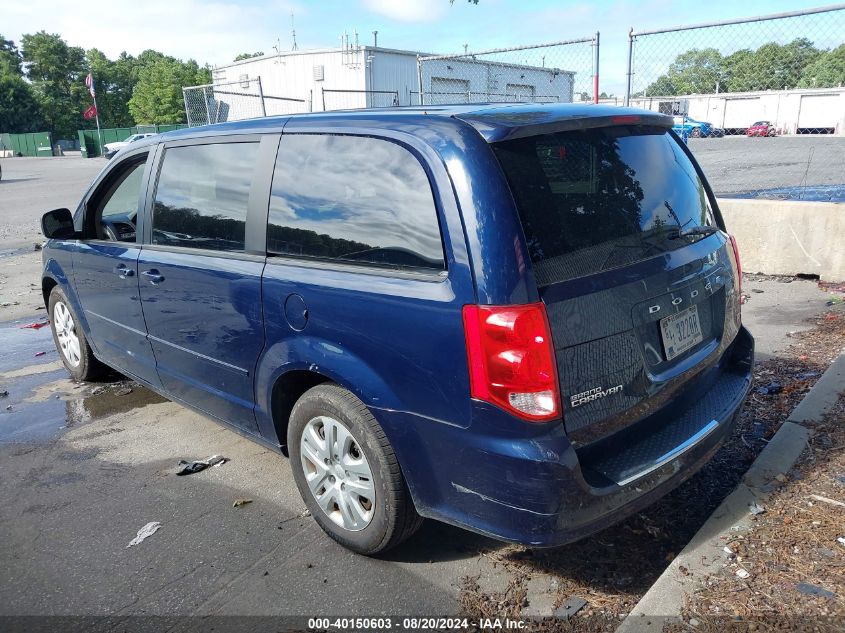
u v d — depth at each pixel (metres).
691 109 14.18
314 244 2.96
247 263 3.24
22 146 69.19
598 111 2.78
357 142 2.84
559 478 2.28
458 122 2.54
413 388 2.54
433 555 3.01
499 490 2.36
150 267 3.90
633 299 2.55
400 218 2.62
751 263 7.57
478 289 2.31
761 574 2.57
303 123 3.14
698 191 3.20
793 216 7.16
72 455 4.20
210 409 3.76
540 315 2.26
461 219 2.38
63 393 5.28
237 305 3.27
